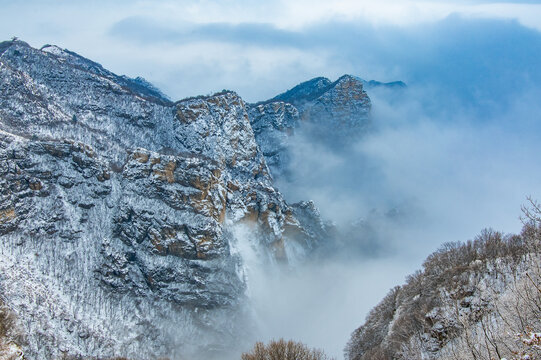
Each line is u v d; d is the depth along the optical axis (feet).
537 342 172.35
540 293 245.04
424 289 568.41
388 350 487.61
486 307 371.97
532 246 392.68
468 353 285.84
